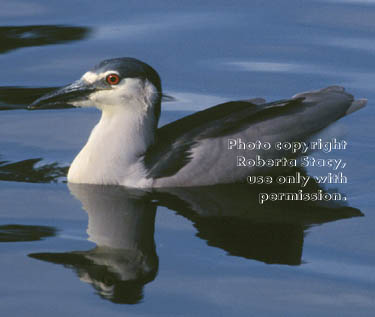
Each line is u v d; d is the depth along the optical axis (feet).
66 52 64.18
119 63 47.29
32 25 68.64
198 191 45.98
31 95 58.23
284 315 32.96
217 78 60.59
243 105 50.62
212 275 35.99
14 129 54.08
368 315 33.04
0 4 72.95
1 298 33.88
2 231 40.24
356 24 68.44
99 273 36.04
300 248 38.68
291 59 63.26
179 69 61.62
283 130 48.21
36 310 33.01
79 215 42.37
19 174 47.80
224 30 67.41
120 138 47.42
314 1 73.31
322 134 49.67
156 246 38.75
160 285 35.12
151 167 46.83
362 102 51.16
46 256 37.55
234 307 33.50
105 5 72.54
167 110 55.88
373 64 62.28
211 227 40.91
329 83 59.57
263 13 70.64
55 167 49.11
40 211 42.83
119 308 33.24
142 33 67.00
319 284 35.40
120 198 44.88
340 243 39.32
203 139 47.09
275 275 36.09
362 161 49.60
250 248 38.68
